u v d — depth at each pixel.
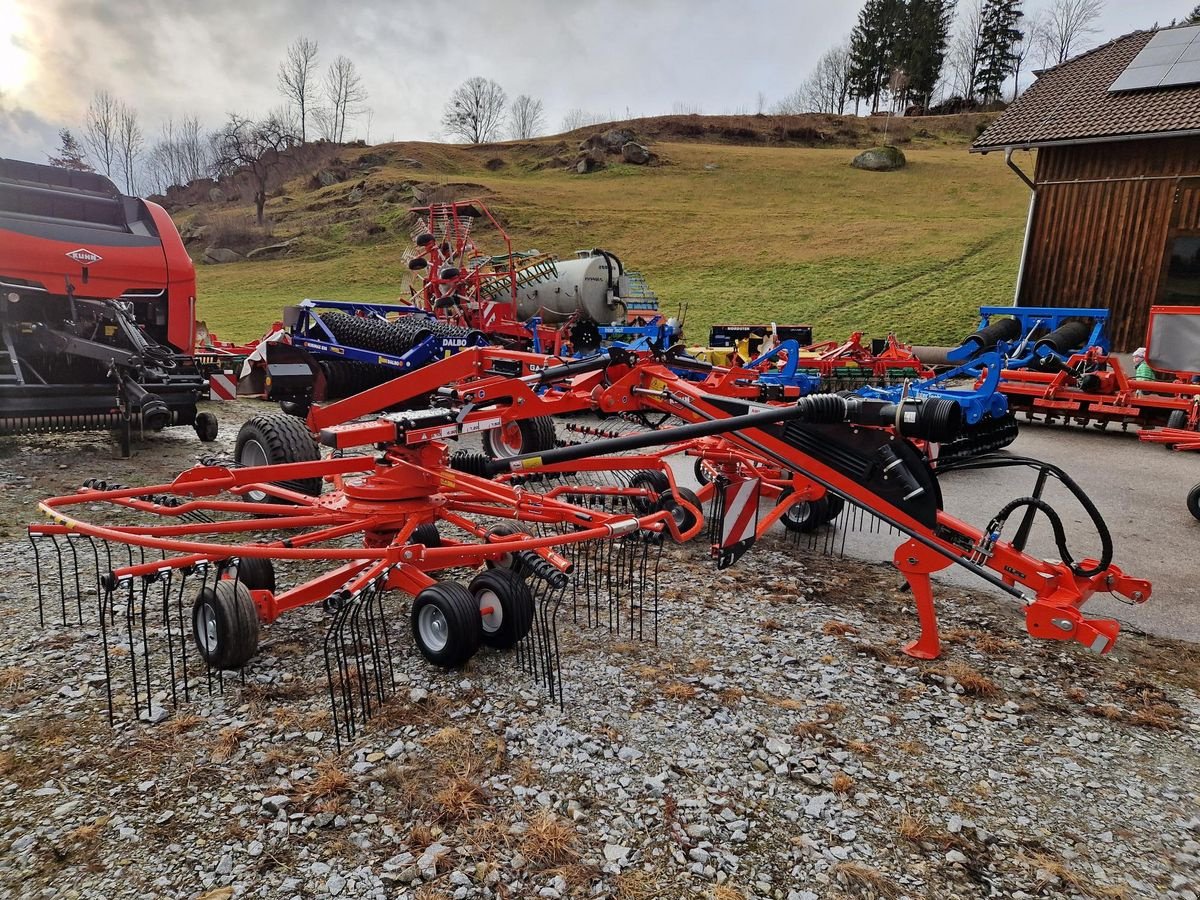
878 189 45.25
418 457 4.28
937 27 83.00
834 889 2.53
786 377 6.97
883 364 12.06
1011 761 3.29
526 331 11.63
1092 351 10.64
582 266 13.03
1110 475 8.47
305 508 4.19
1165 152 13.21
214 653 3.58
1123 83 14.59
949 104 83.75
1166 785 3.16
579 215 42.09
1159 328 10.29
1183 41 15.16
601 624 4.40
